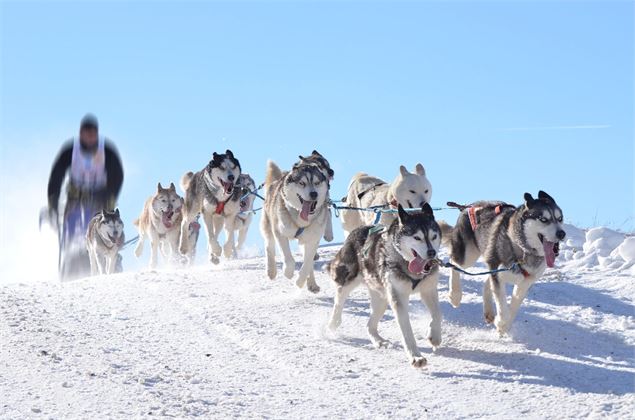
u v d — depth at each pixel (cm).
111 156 1658
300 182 1101
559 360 840
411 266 837
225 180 1412
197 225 1659
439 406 726
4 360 829
